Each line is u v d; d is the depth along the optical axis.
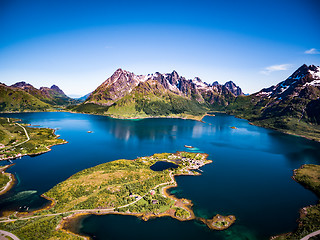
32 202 136.00
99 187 151.12
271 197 150.62
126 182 160.12
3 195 144.75
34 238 99.62
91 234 108.06
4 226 108.75
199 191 155.25
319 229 111.56
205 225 117.06
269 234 111.62
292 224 120.50
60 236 102.81
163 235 108.62
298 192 159.75
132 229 112.31
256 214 129.00
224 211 130.75
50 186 158.50
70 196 140.38
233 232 112.31
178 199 142.25
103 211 126.25
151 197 141.12
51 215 120.56
